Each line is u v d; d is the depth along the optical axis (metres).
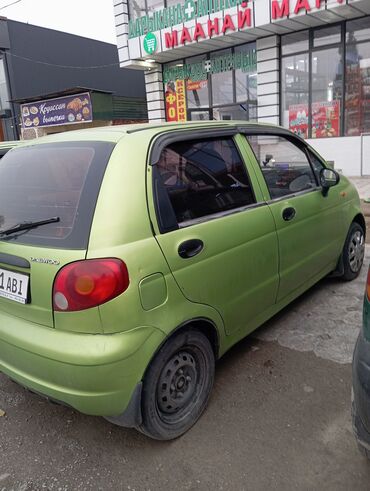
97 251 1.96
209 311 2.44
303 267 3.37
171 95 14.55
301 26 11.01
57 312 2.01
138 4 13.33
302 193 3.40
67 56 21.91
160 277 2.12
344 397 2.60
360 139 11.12
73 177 2.24
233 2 11.01
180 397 2.37
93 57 23.02
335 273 4.18
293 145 3.54
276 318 3.65
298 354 3.09
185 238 2.28
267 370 2.92
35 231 2.20
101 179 2.11
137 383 2.07
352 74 10.95
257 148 3.11
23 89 20.44
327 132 11.66
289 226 3.12
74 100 17.19
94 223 2.02
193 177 2.51
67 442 2.39
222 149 2.79
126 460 2.23
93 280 1.93
